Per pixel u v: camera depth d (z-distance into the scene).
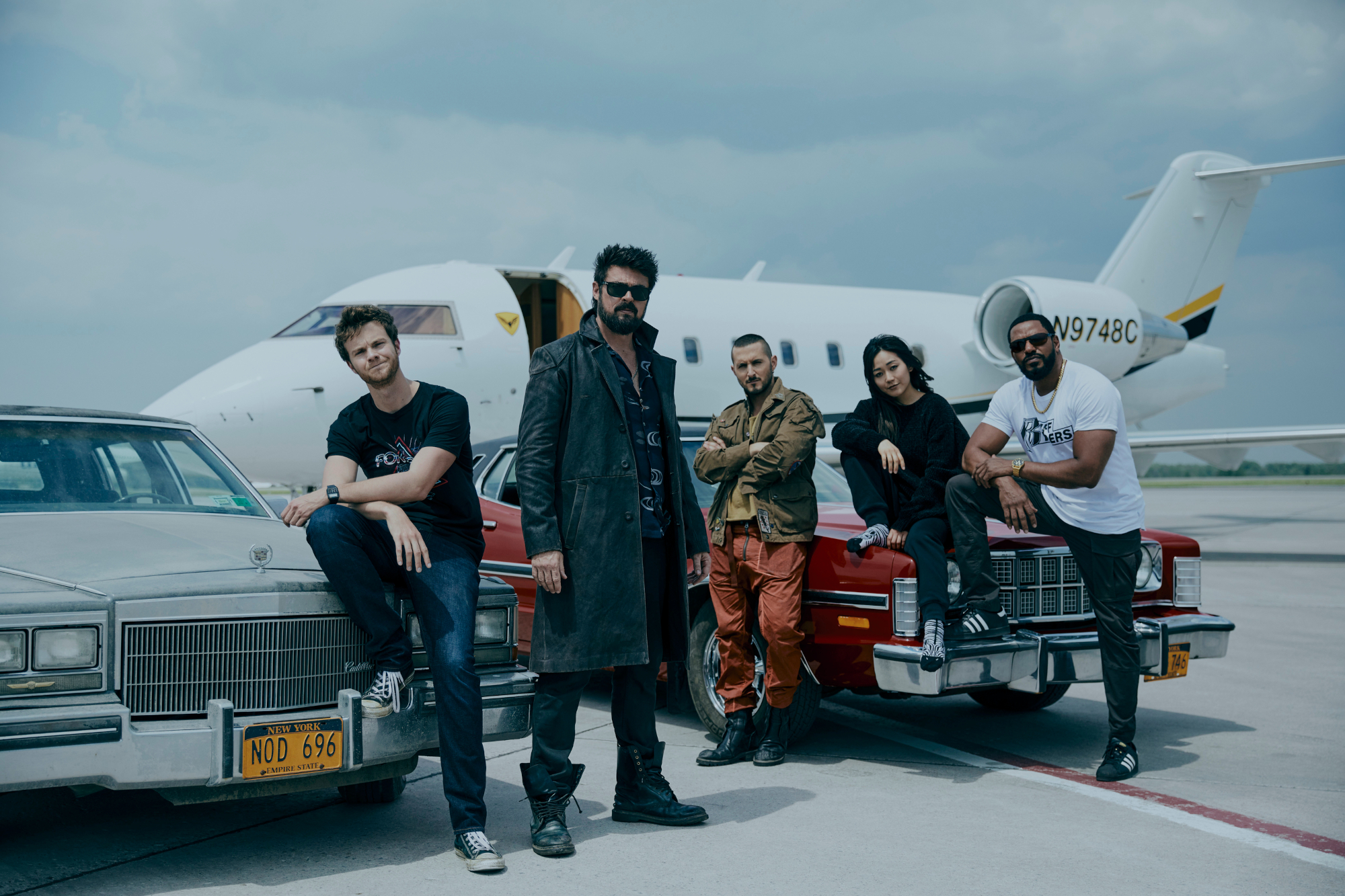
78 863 3.37
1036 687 4.59
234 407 11.35
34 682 2.89
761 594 4.61
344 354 3.53
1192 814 3.94
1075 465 4.28
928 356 16.20
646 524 3.66
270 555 3.35
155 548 3.46
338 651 3.37
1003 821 3.85
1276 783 4.39
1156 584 5.08
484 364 12.33
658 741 3.90
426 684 3.40
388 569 3.47
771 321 14.84
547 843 3.43
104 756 2.88
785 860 3.41
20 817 3.89
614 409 3.58
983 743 5.20
